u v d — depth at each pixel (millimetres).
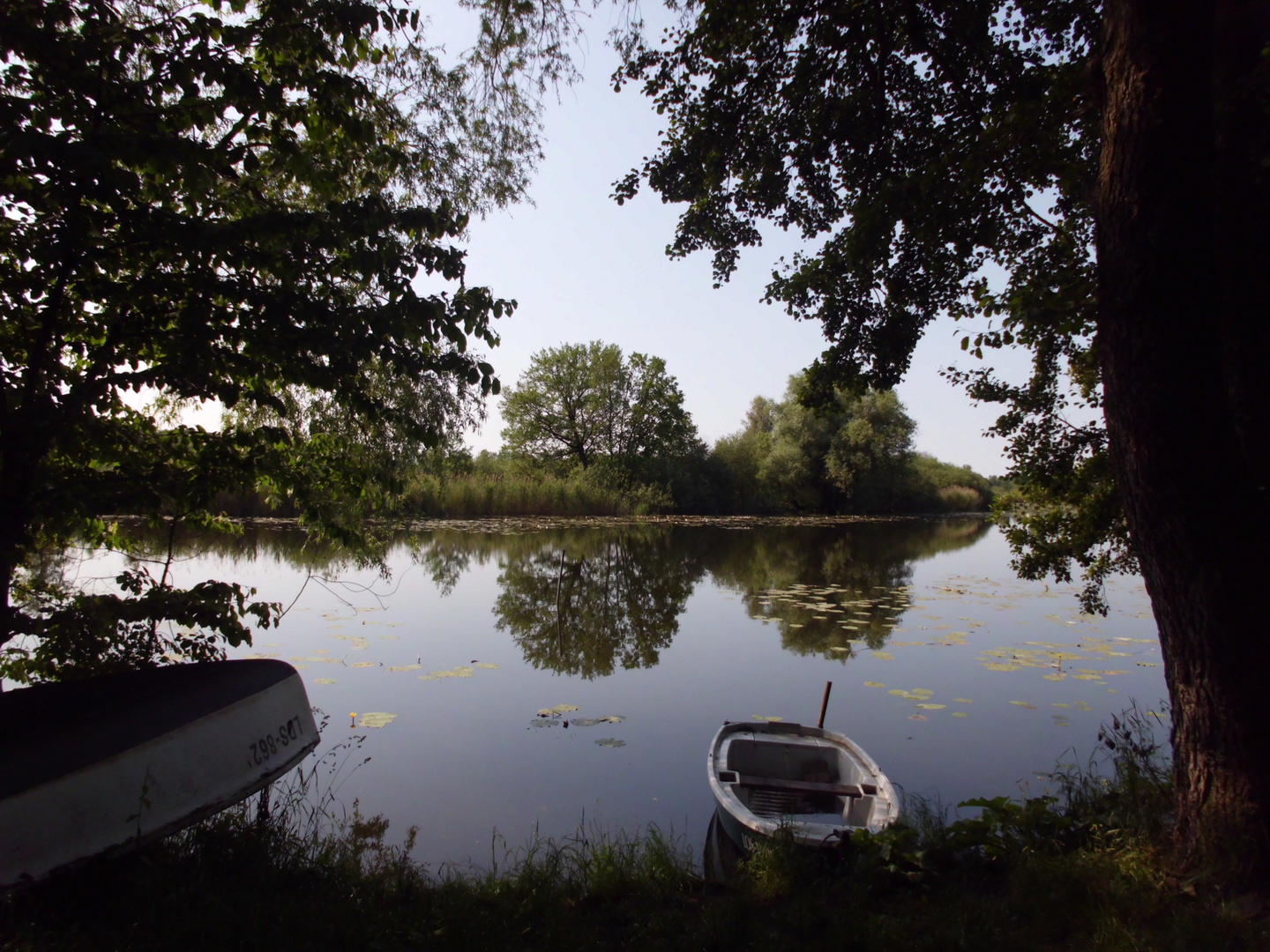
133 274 3996
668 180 6922
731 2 5801
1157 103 3027
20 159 3102
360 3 3906
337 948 2895
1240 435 3152
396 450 6754
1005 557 24703
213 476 4520
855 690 8172
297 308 3891
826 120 6461
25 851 2875
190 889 3260
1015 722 7059
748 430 61062
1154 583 3271
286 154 4043
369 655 9391
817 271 6926
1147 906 3043
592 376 43375
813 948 3031
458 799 5352
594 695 7945
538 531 29156
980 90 6039
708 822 5043
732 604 13906
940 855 3836
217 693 3904
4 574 3797
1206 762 3152
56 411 3797
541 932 3209
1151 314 3088
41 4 3438
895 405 44938
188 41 3756
